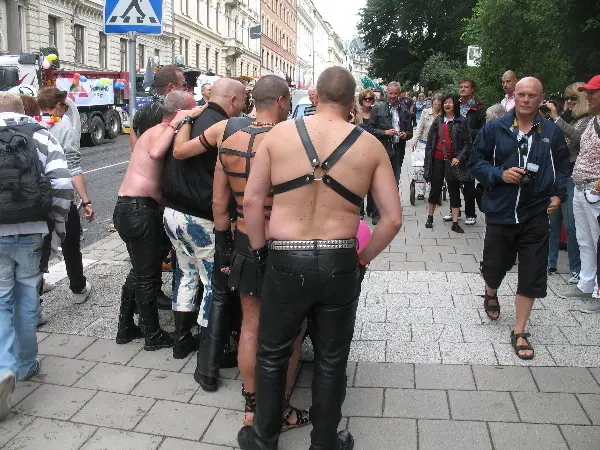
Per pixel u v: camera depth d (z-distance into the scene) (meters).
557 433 3.24
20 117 3.80
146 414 3.49
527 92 4.06
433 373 3.95
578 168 5.09
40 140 3.75
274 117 3.31
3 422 3.40
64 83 20.50
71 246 5.14
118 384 3.85
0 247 3.55
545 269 4.18
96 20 36.75
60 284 5.79
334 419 2.86
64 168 3.81
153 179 4.18
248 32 65.75
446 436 3.23
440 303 5.22
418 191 10.39
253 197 2.84
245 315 3.33
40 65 18.77
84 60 35.88
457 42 38.28
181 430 3.33
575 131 5.64
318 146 2.69
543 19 12.99
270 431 2.98
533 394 3.65
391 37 42.97
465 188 8.24
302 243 2.68
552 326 4.68
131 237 4.16
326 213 2.69
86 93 21.81
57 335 4.61
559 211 5.94
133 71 5.84
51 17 32.50
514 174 4.03
